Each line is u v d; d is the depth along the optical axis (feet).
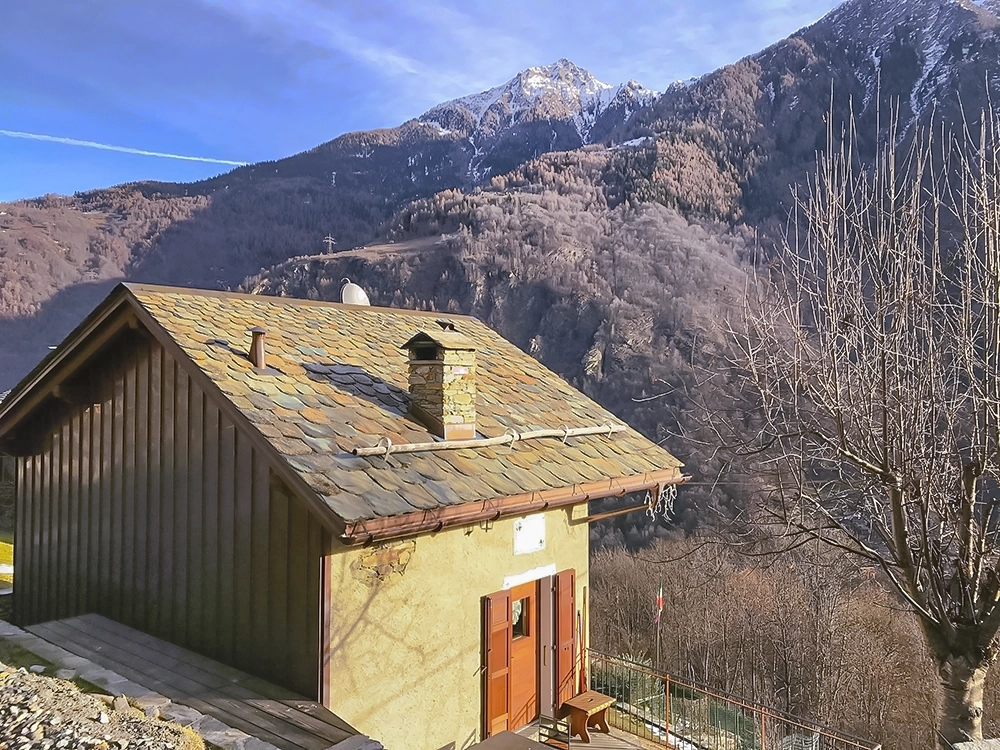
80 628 23.32
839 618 65.36
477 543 22.81
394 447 20.24
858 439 23.03
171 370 22.81
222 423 20.88
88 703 16.08
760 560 76.02
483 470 21.83
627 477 26.50
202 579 21.24
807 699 63.05
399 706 19.92
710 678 67.97
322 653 17.76
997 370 20.36
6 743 13.62
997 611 21.11
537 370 34.65
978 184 21.74
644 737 30.91
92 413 26.08
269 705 17.33
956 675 21.85
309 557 18.22
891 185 22.68
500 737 20.06
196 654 20.89
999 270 20.27
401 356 28.81
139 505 23.75
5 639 22.06
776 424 25.93
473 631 22.54
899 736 59.57
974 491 21.26
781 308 26.22
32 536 28.99
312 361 24.40
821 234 24.26
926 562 22.57
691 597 77.51
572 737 24.90
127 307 23.53
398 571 20.04
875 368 22.24
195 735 15.07
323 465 17.92
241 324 24.97
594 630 80.74
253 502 19.77
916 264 22.62
